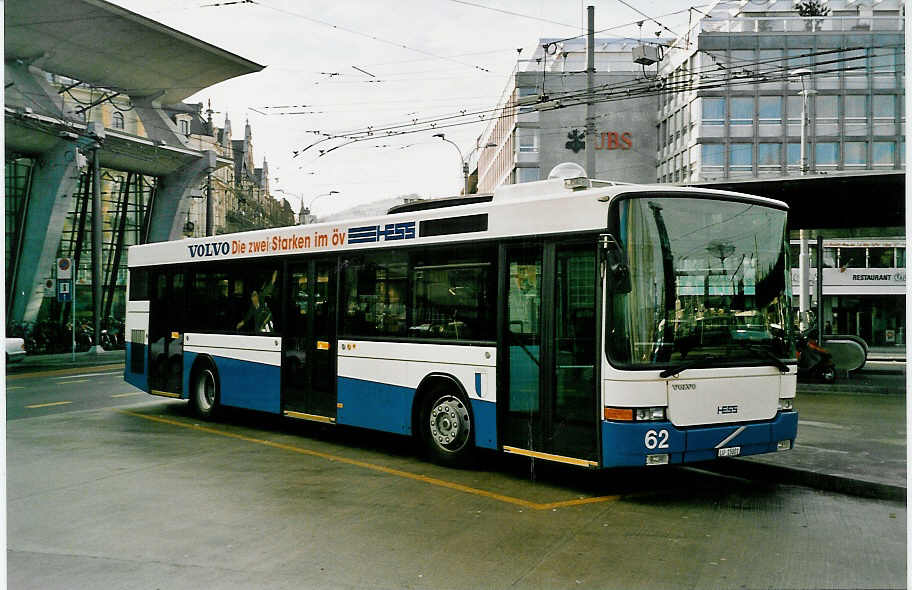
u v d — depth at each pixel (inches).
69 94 1689.2
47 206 1514.5
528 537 261.6
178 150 1683.1
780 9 2252.7
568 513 294.5
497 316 356.8
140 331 609.0
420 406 397.7
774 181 712.4
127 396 717.9
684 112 2305.6
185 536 262.4
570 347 324.2
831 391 762.8
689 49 2226.9
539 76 2583.7
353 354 431.2
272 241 494.0
